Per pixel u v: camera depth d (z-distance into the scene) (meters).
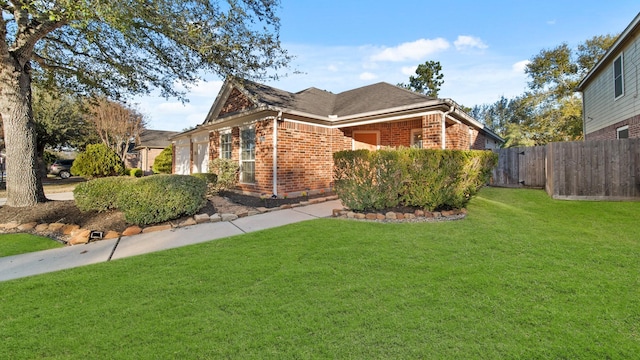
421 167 5.76
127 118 22.86
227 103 11.21
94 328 2.18
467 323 2.18
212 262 3.52
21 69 6.68
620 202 7.37
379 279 2.96
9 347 1.98
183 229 5.37
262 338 2.03
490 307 2.40
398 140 10.80
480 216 5.86
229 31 7.19
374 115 8.89
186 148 15.85
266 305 2.48
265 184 8.97
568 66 20.48
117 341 2.03
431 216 5.80
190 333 2.10
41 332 2.14
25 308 2.49
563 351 1.87
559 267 3.21
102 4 4.76
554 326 2.13
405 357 1.83
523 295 2.59
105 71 8.59
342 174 6.18
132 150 30.09
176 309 2.44
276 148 8.77
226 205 7.44
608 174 7.78
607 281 2.84
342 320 2.24
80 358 1.87
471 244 4.06
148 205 5.40
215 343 1.99
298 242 4.26
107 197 5.94
